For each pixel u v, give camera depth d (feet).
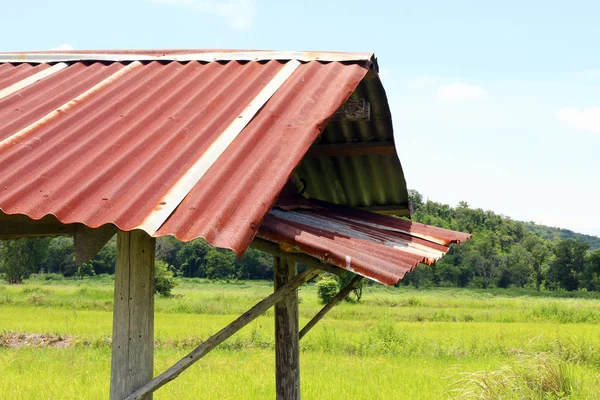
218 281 264.31
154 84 17.60
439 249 16.16
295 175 20.97
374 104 19.24
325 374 42.65
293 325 19.40
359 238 14.65
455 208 404.36
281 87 16.43
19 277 225.56
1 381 39.32
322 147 20.77
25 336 64.34
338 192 23.36
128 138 14.44
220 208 11.39
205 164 13.11
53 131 14.82
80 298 120.88
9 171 13.05
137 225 11.14
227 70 18.07
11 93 17.03
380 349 57.36
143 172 12.87
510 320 106.73
